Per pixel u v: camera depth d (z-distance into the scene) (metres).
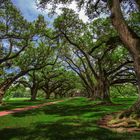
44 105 41.03
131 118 16.47
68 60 58.91
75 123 17.73
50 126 16.50
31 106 38.59
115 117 17.58
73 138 12.57
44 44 48.62
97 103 37.62
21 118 22.22
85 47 43.75
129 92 83.69
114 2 18.28
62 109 30.95
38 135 13.64
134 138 12.29
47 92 87.31
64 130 14.74
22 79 66.00
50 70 67.94
